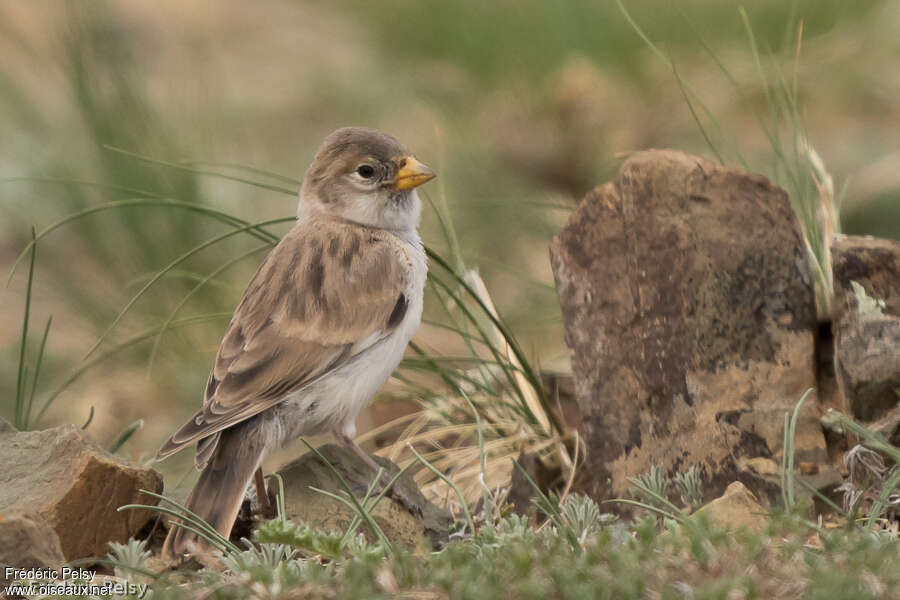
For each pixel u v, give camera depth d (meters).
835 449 9.75
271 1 27.41
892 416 9.24
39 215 17.86
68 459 9.29
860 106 19.72
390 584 6.98
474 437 12.49
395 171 11.52
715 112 18.55
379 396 13.38
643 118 18.44
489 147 18.34
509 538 7.71
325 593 7.10
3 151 18.48
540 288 16.73
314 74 23.61
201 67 21.17
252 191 19.28
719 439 9.87
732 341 10.12
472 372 13.38
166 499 8.85
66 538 9.00
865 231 17.78
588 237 10.70
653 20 19.22
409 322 10.90
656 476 9.64
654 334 10.26
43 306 17.73
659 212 10.36
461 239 17.50
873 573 6.74
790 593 6.61
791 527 7.60
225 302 16.47
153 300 16.64
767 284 10.17
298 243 10.96
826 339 10.46
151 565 8.66
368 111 22.20
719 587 6.59
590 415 10.49
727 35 19.55
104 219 17.02
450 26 20.34
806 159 13.06
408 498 9.95
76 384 15.95
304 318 10.34
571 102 18.05
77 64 17.78
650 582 6.79
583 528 8.58
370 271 10.70
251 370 10.05
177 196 17.02
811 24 19.89
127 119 17.67
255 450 9.87
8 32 20.98
